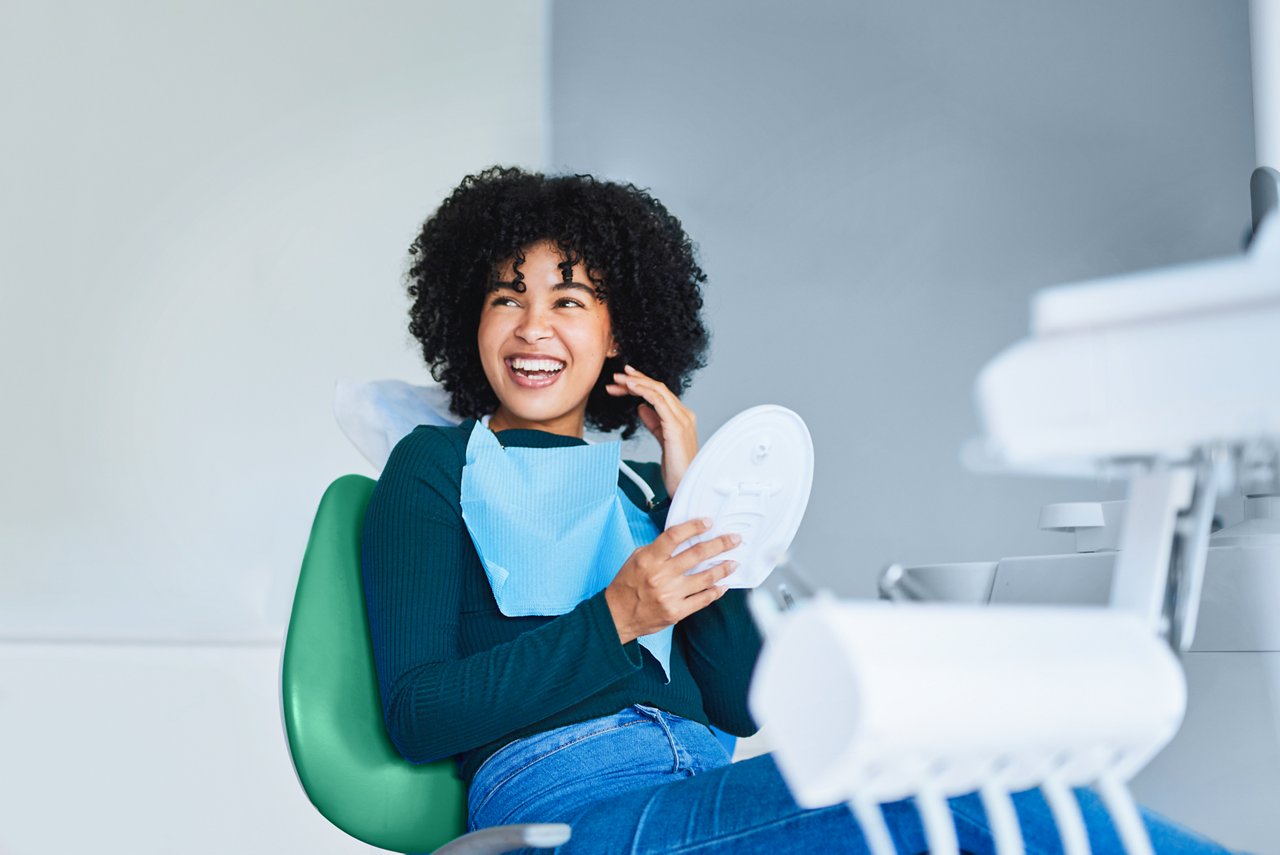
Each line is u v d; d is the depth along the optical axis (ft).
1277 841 3.80
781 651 1.62
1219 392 1.52
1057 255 12.80
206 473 14.99
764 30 13.84
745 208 13.73
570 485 4.19
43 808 9.32
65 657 13.89
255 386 15.08
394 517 3.97
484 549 4.01
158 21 15.26
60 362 15.02
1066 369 1.61
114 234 15.15
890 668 1.54
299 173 15.19
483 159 14.99
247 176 15.19
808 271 13.50
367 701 3.88
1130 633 1.86
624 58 14.37
